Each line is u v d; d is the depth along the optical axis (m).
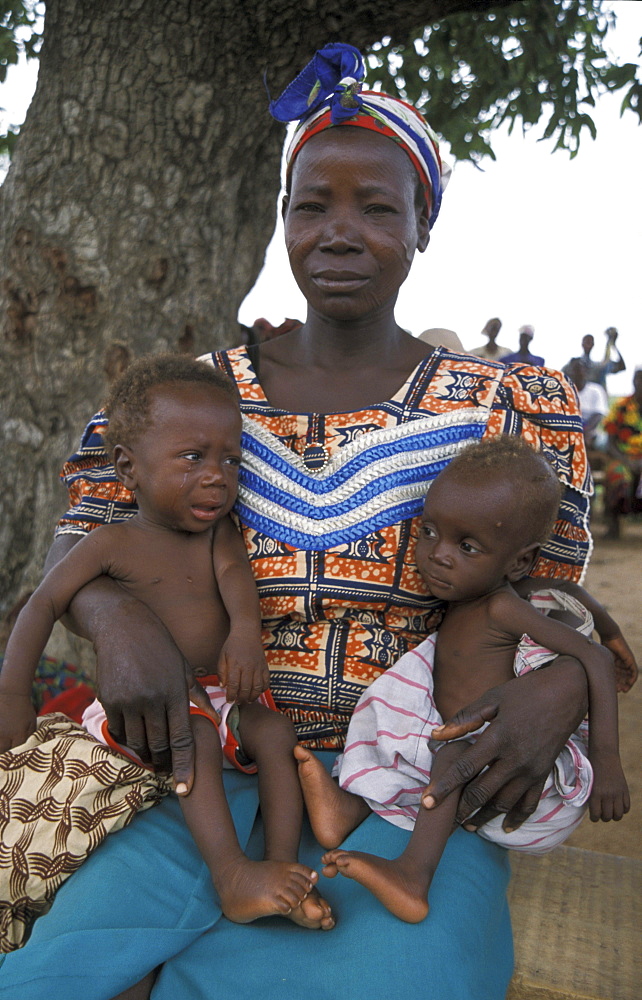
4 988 1.29
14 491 3.64
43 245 3.51
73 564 1.65
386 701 1.66
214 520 1.70
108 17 3.37
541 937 1.96
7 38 5.70
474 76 5.23
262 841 1.60
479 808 1.54
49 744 1.59
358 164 1.74
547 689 1.53
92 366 3.56
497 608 1.69
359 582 1.74
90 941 1.32
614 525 10.22
